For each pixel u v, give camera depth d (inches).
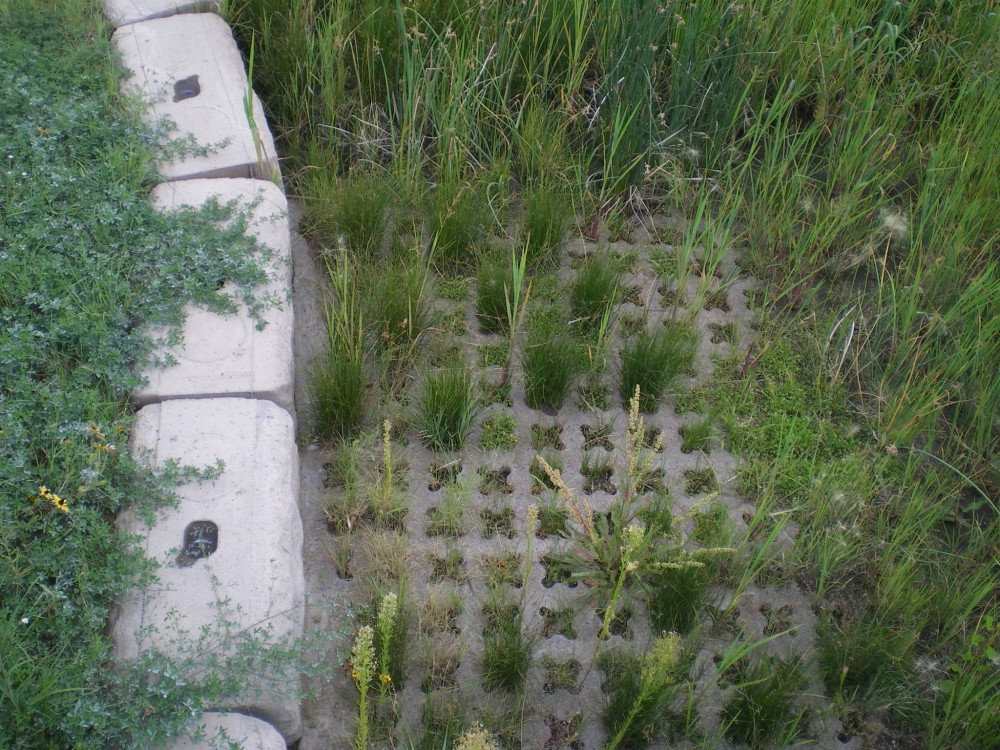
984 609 118.4
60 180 132.0
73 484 104.2
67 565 98.7
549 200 153.6
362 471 123.7
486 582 113.9
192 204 138.9
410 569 114.9
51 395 110.2
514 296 137.6
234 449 113.4
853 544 121.4
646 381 133.3
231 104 156.1
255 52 175.9
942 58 178.2
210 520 107.1
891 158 170.6
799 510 124.9
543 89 169.9
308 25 173.3
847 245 158.9
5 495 100.7
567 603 113.3
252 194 141.7
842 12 180.4
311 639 104.6
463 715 102.8
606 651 109.0
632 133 164.2
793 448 132.5
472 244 151.0
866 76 170.9
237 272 129.4
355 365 127.0
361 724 88.0
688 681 108.4
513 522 120.2
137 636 96.3
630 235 160.2
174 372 119.6
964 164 159.8
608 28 170.9
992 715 103.6
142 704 90.3
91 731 89.0
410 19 170.7
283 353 124.3
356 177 158.1
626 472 125.7
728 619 114.3
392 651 104.1
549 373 131.0
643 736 103.5
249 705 95.5
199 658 95.7
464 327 142.9
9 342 113.6
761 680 102.7
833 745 106.4
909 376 137.9
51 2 164.4
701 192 161.0
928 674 111.7
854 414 138.9
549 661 108.1
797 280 154.6
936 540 126.5
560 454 128.2
